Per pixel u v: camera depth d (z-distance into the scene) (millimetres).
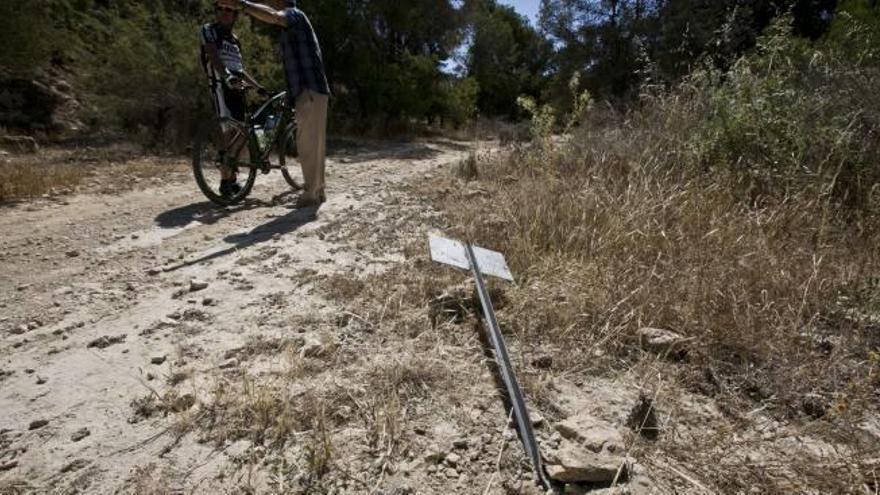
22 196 5469
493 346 2252
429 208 4773
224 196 5215
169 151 8516
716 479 1598
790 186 3734
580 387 2086
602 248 3094
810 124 4184
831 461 1655
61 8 11086
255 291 2984
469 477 1610
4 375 2203
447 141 14227
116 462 1684
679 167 4336
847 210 3617
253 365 2205
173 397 1969
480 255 2934
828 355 2252
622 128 5582
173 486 1573
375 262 3393
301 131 4891
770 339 2283
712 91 4906
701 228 3295
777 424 1888
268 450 1713
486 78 29344
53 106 10914
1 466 1670
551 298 2635
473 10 17203
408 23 15344
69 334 2559
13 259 3674
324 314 2652
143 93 9648
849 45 5766
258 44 10758
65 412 1941
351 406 1922
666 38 13008
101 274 3373
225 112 4973
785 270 2771
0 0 9234
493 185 5281
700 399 2025
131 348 2387
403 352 2287
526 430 1725
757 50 5680
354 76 14250
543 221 3605
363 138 13438
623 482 1573
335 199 5289
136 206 5160
